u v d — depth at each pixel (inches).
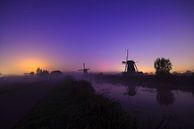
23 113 552.4
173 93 1304.1
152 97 1128.8
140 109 753.0
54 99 812.0
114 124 403.5
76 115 510.6
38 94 989.8
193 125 534.0
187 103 902.4
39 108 624.4
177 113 683.4
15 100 787.4
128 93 1338.6
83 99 740.7
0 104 695.1
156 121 570.6
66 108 618.2
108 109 509.4
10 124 444.8
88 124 405.1
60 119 486.6
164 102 940.6
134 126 423.8
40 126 437.4
